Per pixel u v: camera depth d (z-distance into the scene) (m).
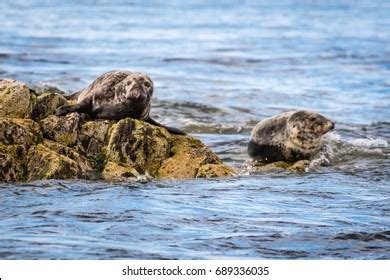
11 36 167.12
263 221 52.22
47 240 46.78
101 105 64.44
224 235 49.09
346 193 60.00
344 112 99.44
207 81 119.88
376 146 77.19
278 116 72.88
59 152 61.22
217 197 57.69
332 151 74.19
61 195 56.00
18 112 62.94
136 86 63.78
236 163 71.81
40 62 130.25
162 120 90.00
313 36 191.12
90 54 144.50
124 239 47.59
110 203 54.50
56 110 63.91
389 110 101.19
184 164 63.59
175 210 53.81
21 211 52.22
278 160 71.44
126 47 157.62
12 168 58.75
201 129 87.31
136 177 61.53
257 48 164.00
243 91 111.69
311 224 51.78
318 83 122.06
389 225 51.75
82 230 48.84
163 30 195.00
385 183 63.44
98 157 62.50
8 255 44.41
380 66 141.25
